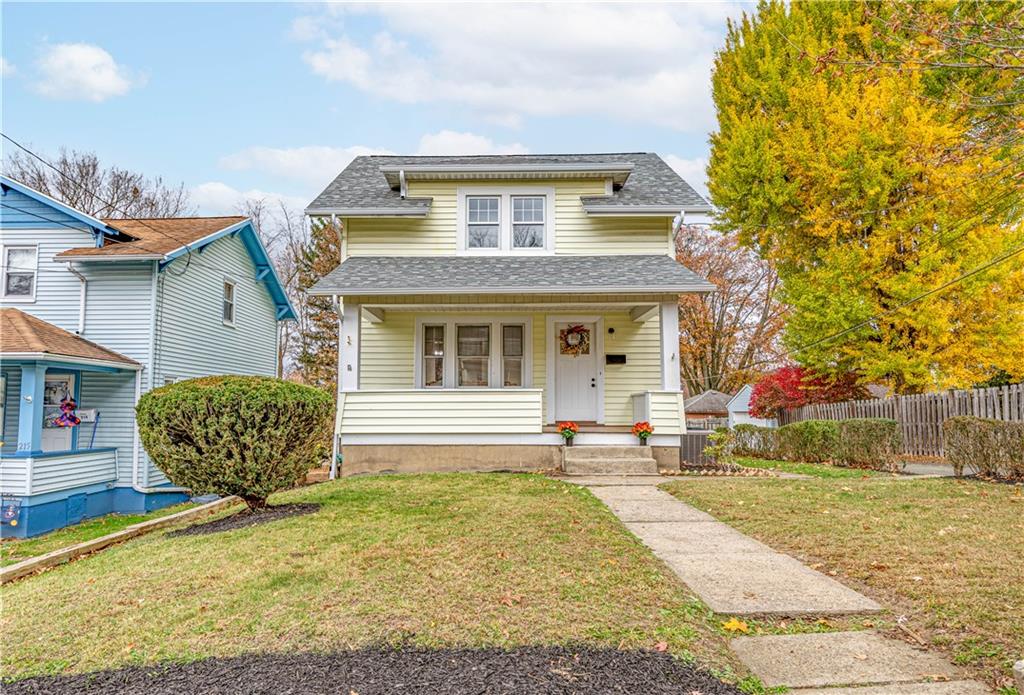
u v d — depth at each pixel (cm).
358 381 1187
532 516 693
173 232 1612
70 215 1431
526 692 316
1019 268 1438
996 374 1594
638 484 970
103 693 325
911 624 402
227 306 1800
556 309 1304
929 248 1509
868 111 1538
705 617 419
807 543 596
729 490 880
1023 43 452
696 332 3250
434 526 649
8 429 1342
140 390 1398
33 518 1165
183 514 926
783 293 1902
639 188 1441
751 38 1952
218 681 334
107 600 462
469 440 1163
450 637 379
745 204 1939
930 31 476
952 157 585
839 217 1611
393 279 1197
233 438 728
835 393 1808
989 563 503
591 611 418
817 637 390
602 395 1341
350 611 419
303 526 660
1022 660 324
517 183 1398
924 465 1255
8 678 346
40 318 1420
